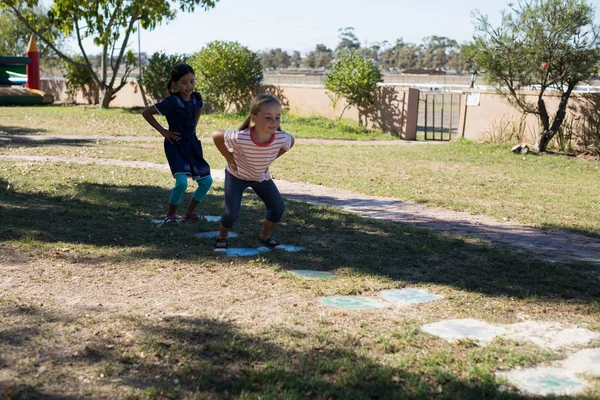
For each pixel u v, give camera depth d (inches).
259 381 130.7
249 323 164.1
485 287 204.4
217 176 445.1
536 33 652.7
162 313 169.8
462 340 156.2
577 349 155.5
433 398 126.2
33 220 273.6
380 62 5994.1
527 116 749.9
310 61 6323.8
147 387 127.0
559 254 258.5
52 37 1161.4
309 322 166.4
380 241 261.0
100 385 127.3
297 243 253.9
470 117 815.1
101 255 225.5
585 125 701.3
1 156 505.4
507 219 327.9
